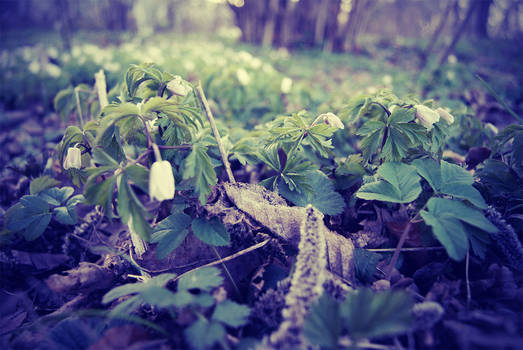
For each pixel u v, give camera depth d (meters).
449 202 0.17
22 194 0.26
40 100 0.50
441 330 0.15
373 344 0.14
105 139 0.18
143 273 0.19
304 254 0.16
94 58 0.55
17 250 0.22
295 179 0.21
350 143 0.29
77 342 0.16
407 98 0.22
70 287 0.17
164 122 0.20
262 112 0.35
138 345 0.15
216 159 0.22
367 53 1.17
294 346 0.13
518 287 0.17
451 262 0.19
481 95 0.51
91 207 0.25
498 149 0.23
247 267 0.18
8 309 0.18
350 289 0.16
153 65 0.21
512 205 0.20
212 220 0.18
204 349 0.14
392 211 0.21
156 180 0.15
